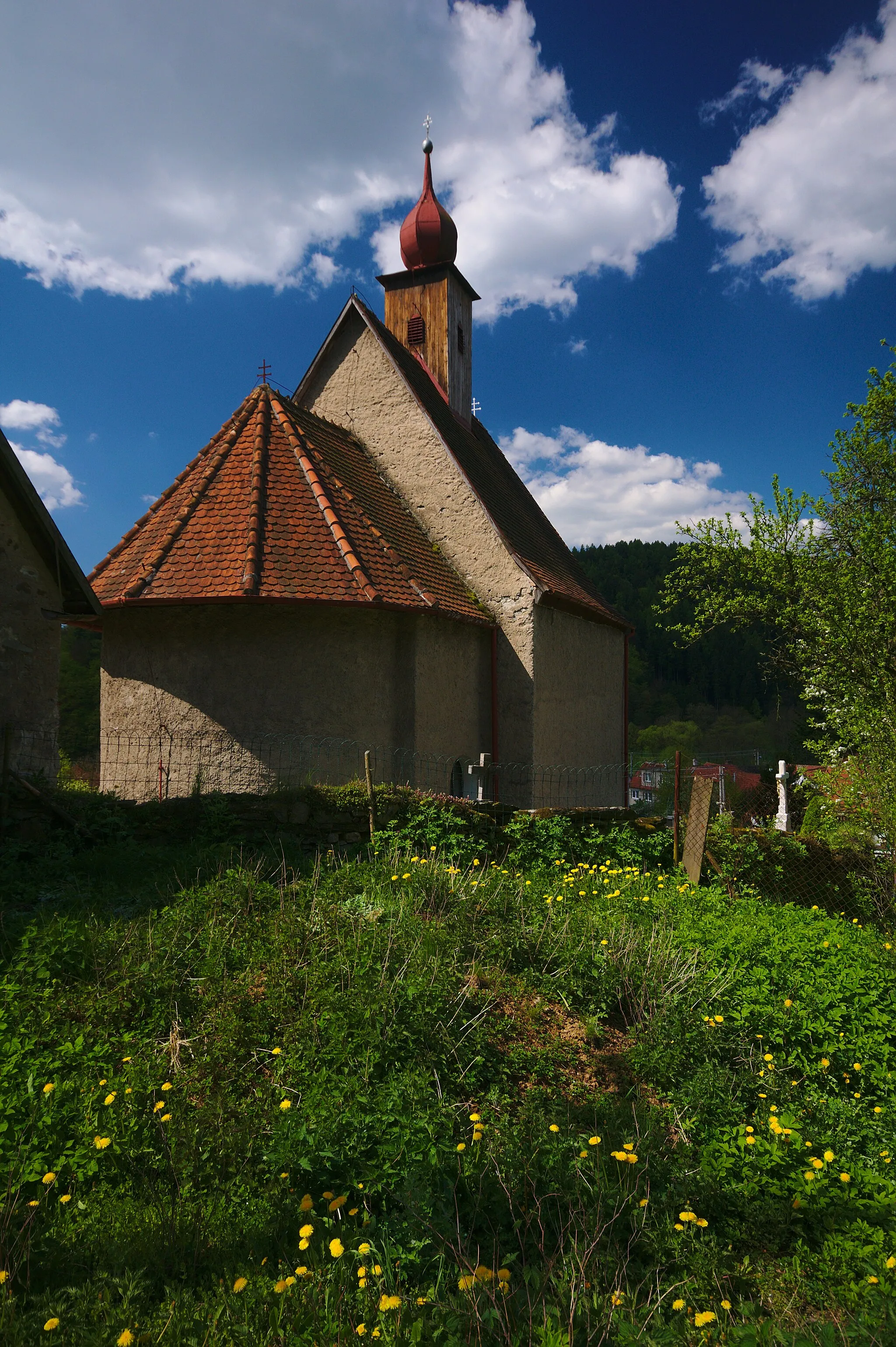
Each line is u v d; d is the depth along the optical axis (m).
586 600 17.28
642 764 13.85
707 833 8.97
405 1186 3.34
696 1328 2.94
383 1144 3.60
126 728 11.16
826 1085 4.97
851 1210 3.67
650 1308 3.00
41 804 7.85
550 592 13.86
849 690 10.54
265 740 10.66
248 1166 3.59
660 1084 4.61
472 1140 3.72
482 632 13.88
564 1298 2.91
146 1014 4.65
